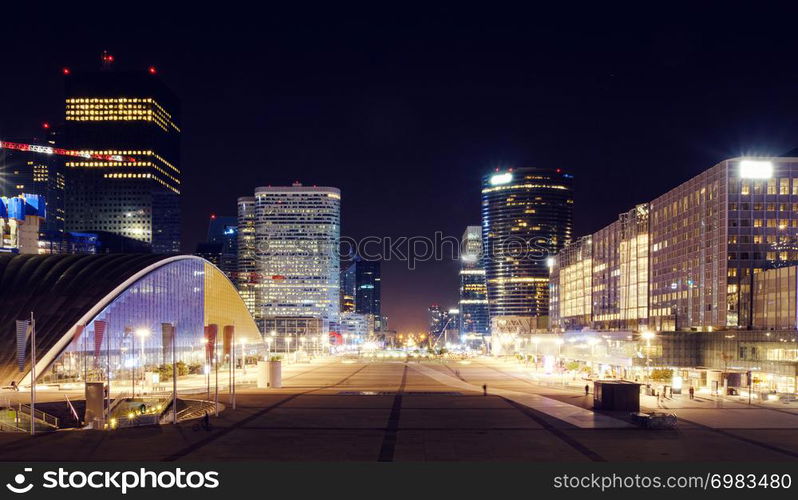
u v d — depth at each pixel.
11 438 55.59
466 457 48.47
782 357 123.75
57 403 85.56
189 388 106.00
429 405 80.81
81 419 84.56
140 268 138.00
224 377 135.12
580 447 52.47
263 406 79.25
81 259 137.75
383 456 48.69
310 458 47.88
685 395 94.44
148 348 140.38
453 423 65.12
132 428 61.06
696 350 144.75
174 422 66.56
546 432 59.72
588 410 75.75
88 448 51.22
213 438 55.94
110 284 127.75
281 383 113.25
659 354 145.38
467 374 148.38
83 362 116.69
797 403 84.62
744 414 73.06
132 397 91.69
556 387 109.75
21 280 127.56
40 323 116.38
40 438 55.56
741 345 132.50
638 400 75.12
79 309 119.25
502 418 68.81
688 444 53.94
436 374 148.00
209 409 76.62
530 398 89.69
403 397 90.88
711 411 75.88
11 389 104.31
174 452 49.91
